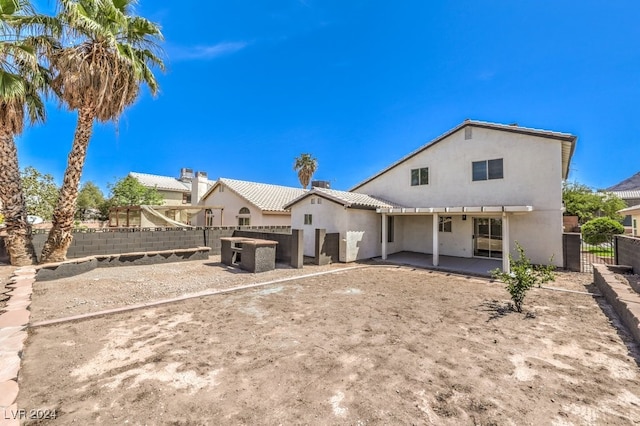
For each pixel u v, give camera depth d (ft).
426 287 27.63
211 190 80.07
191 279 29.22
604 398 10.32
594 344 14.80
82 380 11.07
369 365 12.53
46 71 30.35
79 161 30.37
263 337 15.40
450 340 15.26
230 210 75.41
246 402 9.89
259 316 18.75
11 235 28.86
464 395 10.42
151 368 12.04
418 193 50.24
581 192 89.81
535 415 9.37
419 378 11.53
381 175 54.70
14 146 29.30
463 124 45.06
